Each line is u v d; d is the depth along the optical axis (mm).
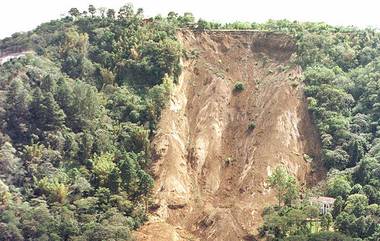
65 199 112375
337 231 104812
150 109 132250
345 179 118125
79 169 119500
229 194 123375
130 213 112750
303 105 137375
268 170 123812
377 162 116812
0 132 121000
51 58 149125
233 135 135750
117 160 121688
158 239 108500
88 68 145625
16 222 104938
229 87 145500
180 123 135500
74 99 129500
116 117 133250
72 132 126688
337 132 128875
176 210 118438
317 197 115625
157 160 125812
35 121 124625
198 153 130375
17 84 125750
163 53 143750
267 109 137375
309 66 146000
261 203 118000
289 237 101312
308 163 127375
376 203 110938
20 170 115750
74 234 105500
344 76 142500
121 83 144000
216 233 112062
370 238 101812
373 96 134875
